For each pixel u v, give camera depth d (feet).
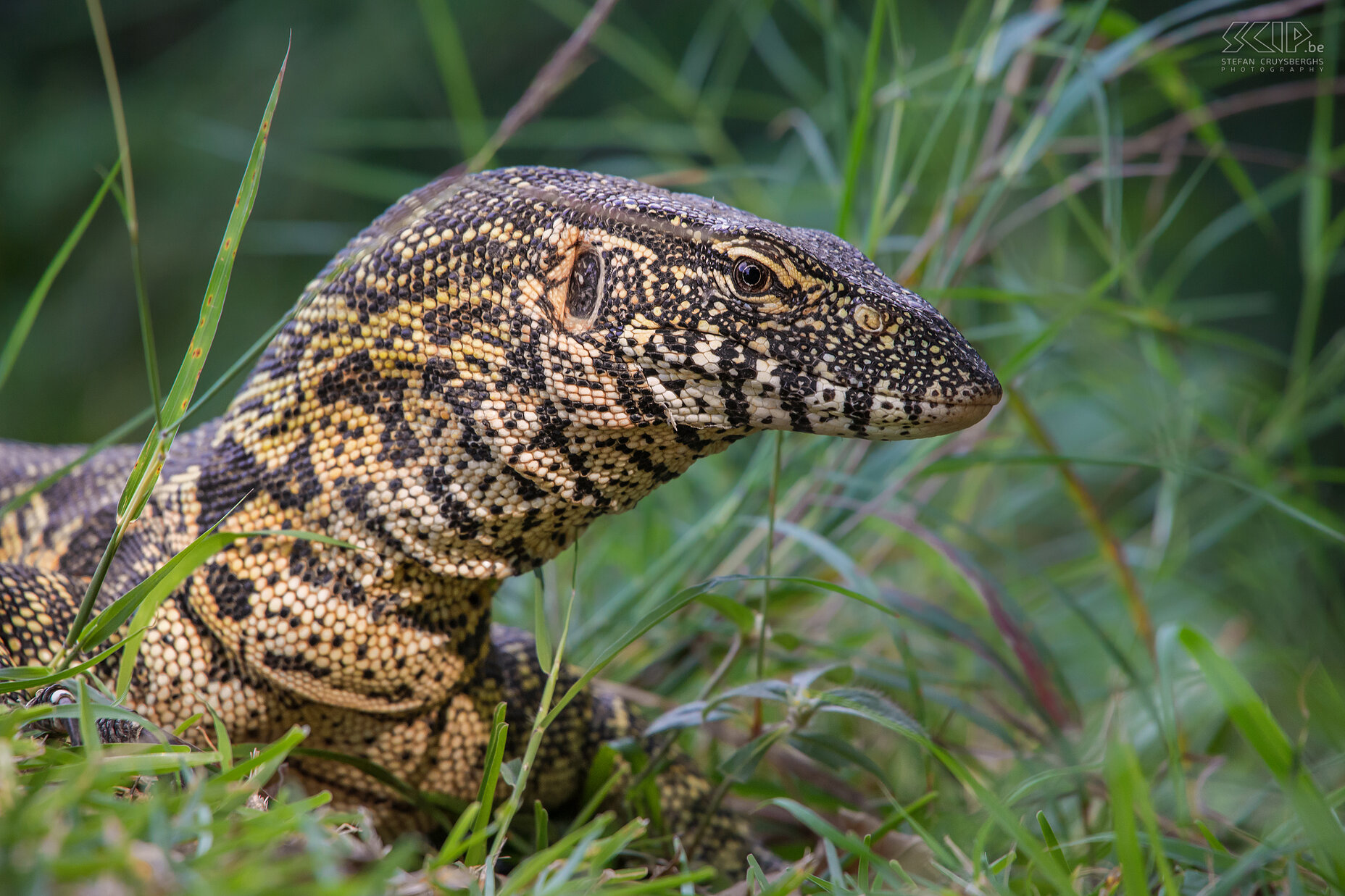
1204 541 29.43
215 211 55.77
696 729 23.02
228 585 16.85
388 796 18.69
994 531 33.45
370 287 16.74
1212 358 37.37
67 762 12.07
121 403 53.47
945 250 26.96
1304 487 30.37
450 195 16.88
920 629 27.68
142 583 13.76
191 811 10.88
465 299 16.40
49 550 19.25
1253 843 18.58
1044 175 30.83
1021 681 22.40
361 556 16.83
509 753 19.60
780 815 21.30
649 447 16.89
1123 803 12.48
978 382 16.37
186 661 16.98
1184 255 31.24
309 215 55.98
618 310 16.12
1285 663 27.37
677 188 35.19
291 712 17.44
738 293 15.93
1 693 13.34
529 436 16.46
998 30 25.13
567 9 57.11
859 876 14.67
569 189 16.83
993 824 17.94
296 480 16.97
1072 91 23.35
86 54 60.23
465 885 12.32
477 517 16.74
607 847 12.23
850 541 27.25
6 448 22.82
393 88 56.80
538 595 15.15
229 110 56.49
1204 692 24.89
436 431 16.58
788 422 16.26
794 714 17.33
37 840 9.86
